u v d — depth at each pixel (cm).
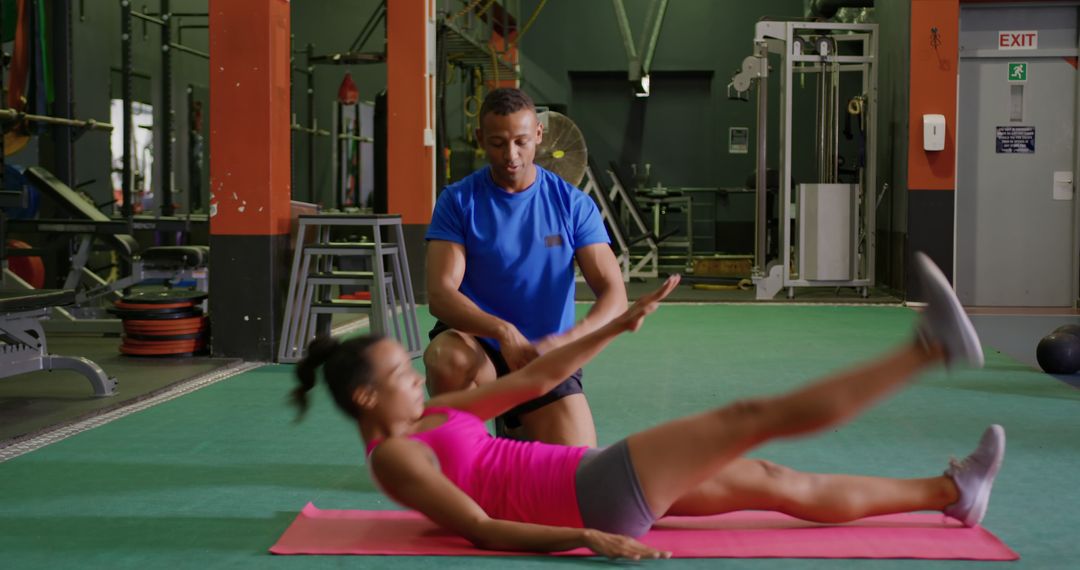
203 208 1116
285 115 581
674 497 210
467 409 232
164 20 770
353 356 217
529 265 272
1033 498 288
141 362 551
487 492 221
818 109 963
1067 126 859
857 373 182
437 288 263
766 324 741
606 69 1386
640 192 1287
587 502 212
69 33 670
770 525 254
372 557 235
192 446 361
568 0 1383
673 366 547
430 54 877
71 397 448
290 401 229
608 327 220
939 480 242
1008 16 855
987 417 406
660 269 1309
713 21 1368
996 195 867
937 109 845
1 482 311
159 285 998
